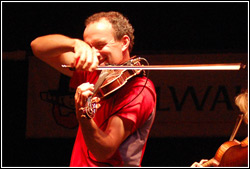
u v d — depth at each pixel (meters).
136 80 2.29
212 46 6.21
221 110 6.32
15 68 6.73
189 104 6.39
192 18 6.10
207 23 6.11
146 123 2.30
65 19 6.11
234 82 6.31
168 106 6.43
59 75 6.63
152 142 6.78
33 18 6.18
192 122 6.38
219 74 6.36
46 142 6.92
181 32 6.18
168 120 6.42
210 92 6.36
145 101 2.25
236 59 6.16
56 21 6.13
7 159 6.84
